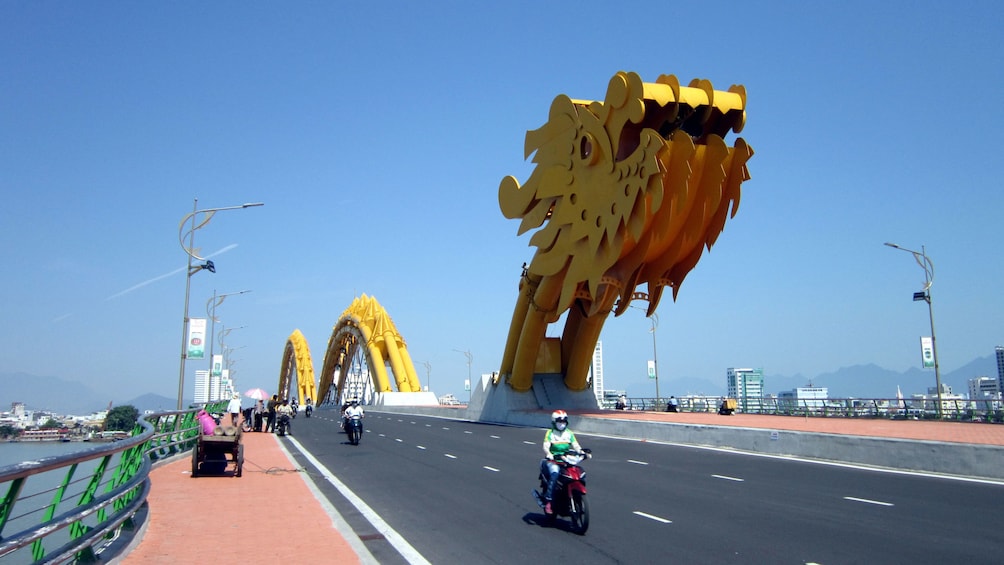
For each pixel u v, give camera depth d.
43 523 7.27
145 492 11.64
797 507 14.16
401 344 88.50
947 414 36.53
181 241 31.77
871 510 13.71
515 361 48.09
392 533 12.07
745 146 35.62
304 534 11.55
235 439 19.03
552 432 12.84
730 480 18.22
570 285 40.62
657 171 33.41
